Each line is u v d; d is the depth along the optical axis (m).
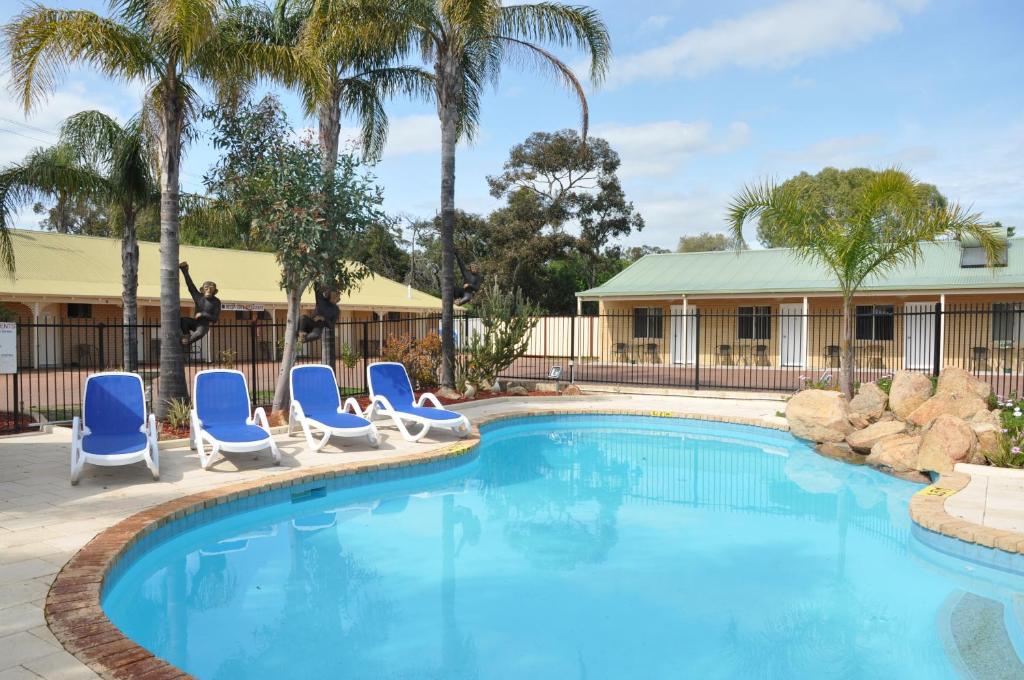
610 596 5.32
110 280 23.80
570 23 14.32
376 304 28.28
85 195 13.78
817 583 5.61
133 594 5.28
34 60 8.98
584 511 7.80
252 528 6.97
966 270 21.72
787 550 6.47
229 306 24.28
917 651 4.41
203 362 24.67
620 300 26.58
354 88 15.16
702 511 7.82
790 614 4.99
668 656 4.33
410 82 15.36
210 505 6.59
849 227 11.80
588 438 12.34
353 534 6.85
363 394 14.18
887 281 21.66
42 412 12.22
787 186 12.37
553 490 8.77
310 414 9.75
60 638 3.69
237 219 11.45
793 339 23.69
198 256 28.06
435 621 4.84
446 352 14.23
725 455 10.94
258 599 5.21
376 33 12.92
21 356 22.91
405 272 44.19
